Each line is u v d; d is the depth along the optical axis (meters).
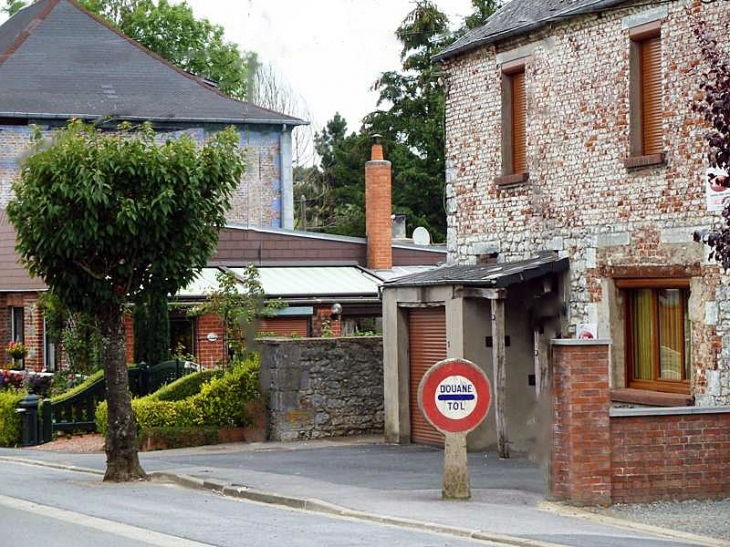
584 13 19.88
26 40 41.91
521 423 20.41
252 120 40.41
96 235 18.30
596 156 19.89
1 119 38.44
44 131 38.72
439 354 22.14
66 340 29.88
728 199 15.23
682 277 18.33
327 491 16.39
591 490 14.80
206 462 20.48
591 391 14.84
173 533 12.96
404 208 49.75
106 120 35.09
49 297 28.53
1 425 26.52
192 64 49.44
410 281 22.44
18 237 18.88
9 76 40.19
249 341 25.06
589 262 20.00
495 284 19.92
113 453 18.81
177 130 39.84
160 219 18.55
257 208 40.62
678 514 14.39
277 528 13.38
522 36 21.55
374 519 14.12
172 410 23.70
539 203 21.20
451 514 14.21
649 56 19.14
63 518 14.24
